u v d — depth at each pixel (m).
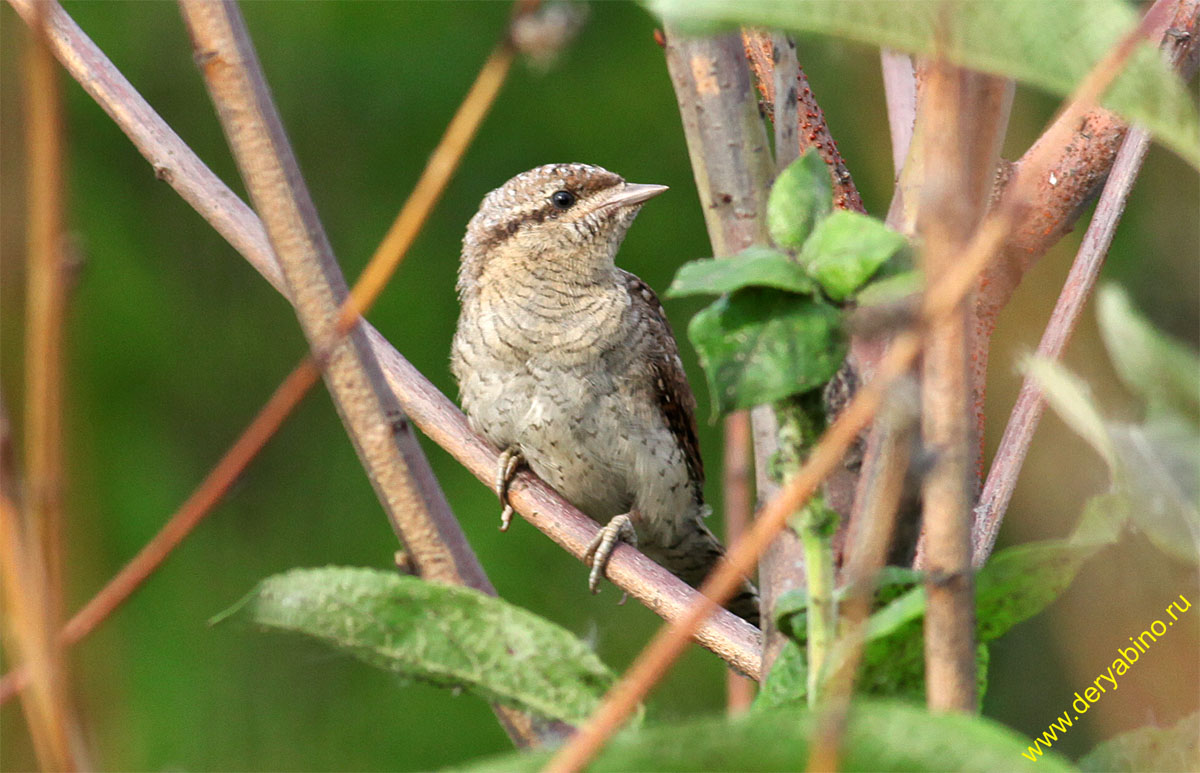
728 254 3.02
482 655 2.78
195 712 4.38
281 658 4.39
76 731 2.35
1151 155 4.41
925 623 2.19
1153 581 3.39
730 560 2.05
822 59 4.41
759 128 3.04
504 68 2.62
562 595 4.41
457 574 3.32
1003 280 3.33
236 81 3.14
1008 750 1.94
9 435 2.38
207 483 2.58
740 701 3.05
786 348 2.26
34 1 2.29
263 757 4.38
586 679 2.75
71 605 4.38
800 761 1.98
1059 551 2.43
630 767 2.00
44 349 2.30
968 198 2.07
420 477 3.33
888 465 2.39
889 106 3.98
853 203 4.12
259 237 4.14
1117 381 4.32
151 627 4.39
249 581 4.41
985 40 2.12
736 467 3.07
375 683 4.40
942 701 2.14
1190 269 4.40
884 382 1.98
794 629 2.64
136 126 4.15
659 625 4.41
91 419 4.41
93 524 4.40
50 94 2.30
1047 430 4.39
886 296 2.20
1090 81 2.00
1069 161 3.73
